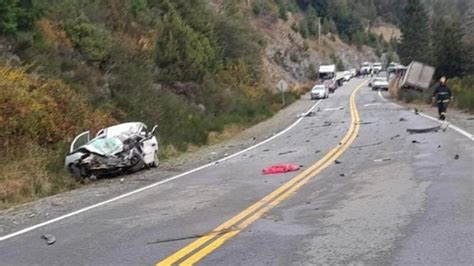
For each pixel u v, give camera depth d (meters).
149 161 17.20
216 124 31.16
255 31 73.06
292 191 11.16
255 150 20.98
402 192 10.16
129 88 26.22
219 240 7.62
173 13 39.00
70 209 11.14
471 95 31.64
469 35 49.31
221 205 10.22
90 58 25.84
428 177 11.50
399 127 24.39
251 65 54.84
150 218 9.50
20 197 13.27
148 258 6.98
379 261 6.30
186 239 7.81
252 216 9.06
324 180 12.27
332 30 130.75
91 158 15.48
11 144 15.98
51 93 19.47
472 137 18.02
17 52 21.47
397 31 172.62
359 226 7.92
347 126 27.69
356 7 161.25
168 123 26.06
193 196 11.49
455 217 8.04
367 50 140.00
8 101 16.70
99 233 8.59
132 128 18.02
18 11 22.27
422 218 8.12
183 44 36.78
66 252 7.54
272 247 7.14
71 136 18.52
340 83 87.88
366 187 10.98
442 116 25.50
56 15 25.95
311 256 6.64
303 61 93.12
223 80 47.59
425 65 47.44
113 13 32.75
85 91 22.59
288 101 54.88
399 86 53.41
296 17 113.44
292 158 17.00
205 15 48.94
